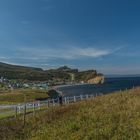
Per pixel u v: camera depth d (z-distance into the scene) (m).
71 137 21.92
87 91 188.25
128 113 24.53
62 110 30.62
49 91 173.50
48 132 24.61
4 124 28.03
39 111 37.22
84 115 26.38
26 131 26.27
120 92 35.81
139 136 19.58
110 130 21.44
